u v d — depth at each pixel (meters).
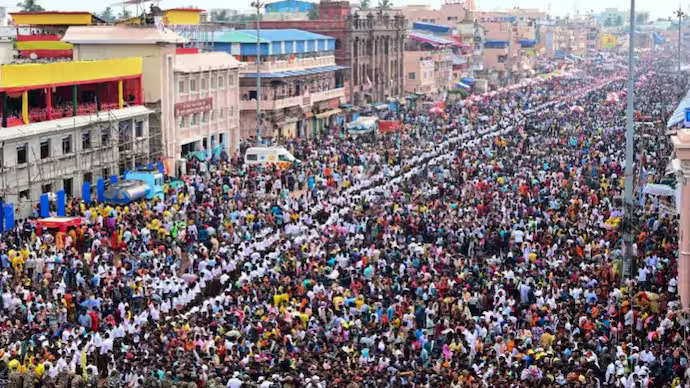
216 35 109.56
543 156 88.06
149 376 34.84
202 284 49.59
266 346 39.03
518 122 121.88
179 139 87.25
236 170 80.56
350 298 45.22
